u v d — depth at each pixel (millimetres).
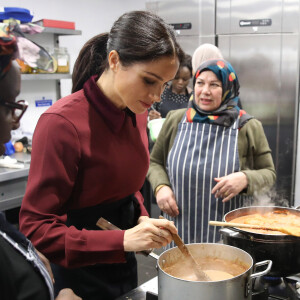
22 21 3070
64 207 1218
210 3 3885
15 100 704
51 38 3701
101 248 1074
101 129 1197
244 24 3750
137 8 4734
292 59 3584
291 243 1120
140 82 1042
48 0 3928
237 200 1818
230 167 1793
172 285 913
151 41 1001
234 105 1892
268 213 1482
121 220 1325
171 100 3559
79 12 4285
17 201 2795
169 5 4152
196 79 1912
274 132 3809
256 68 3781
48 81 3773
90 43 1288
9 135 715
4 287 718
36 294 762
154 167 2021
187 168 1844
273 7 3564
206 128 1863
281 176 3826
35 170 1119
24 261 758
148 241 1061
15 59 686
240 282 914
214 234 1837
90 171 1191
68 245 1077
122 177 1276
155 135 2354
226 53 3918
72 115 1146
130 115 1291
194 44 4090
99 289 1327
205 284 881
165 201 1866
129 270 1420
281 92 3701
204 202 1832
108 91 1194
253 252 1155
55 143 1104
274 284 1192
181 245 1097
